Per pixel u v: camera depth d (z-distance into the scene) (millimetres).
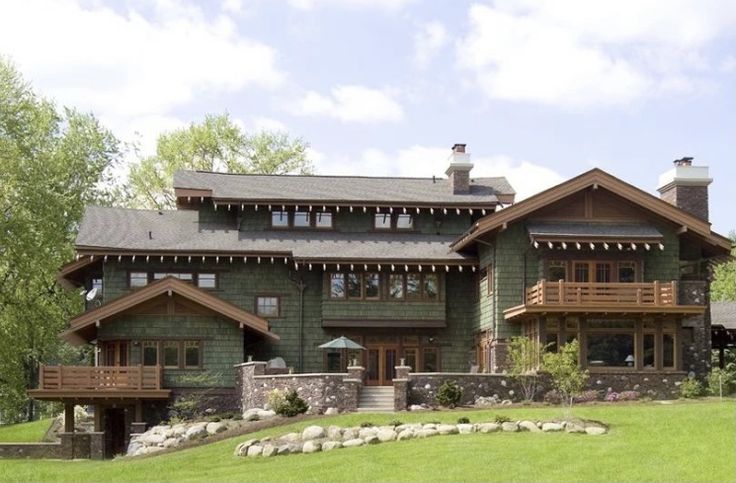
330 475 25203
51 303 56531
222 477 26266
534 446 27000
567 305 38906
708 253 44594
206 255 43875
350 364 44812
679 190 44312
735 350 51312
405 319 44969
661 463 24250
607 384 39594
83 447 37938
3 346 52812
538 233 40594
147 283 44281
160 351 41156
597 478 23047
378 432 30375
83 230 44906
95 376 39562
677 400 38281
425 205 46844
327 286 44875
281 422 34562
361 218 47562
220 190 47188
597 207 42062
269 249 44594
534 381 38281
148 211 48875
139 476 27750
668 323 40625
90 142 59531
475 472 24172
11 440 42438
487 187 49781
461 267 44875
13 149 50594
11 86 52719
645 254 41969
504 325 41406
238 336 41500
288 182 49594
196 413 40500
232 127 66438
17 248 50875
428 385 37406
